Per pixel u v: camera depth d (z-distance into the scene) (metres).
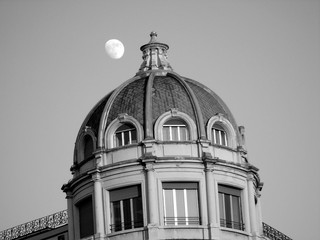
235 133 110.12
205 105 109.81
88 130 109.88
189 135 107.88
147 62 113.50
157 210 105.81
